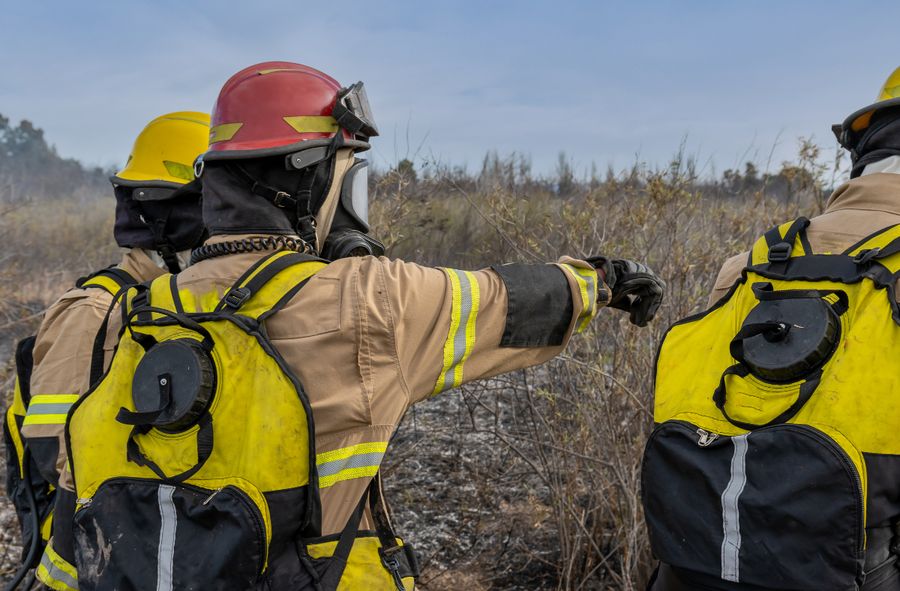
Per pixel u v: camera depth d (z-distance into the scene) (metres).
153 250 2.09
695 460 1.46
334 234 1.62
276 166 1.49
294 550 1.32
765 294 1.47
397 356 1.36
